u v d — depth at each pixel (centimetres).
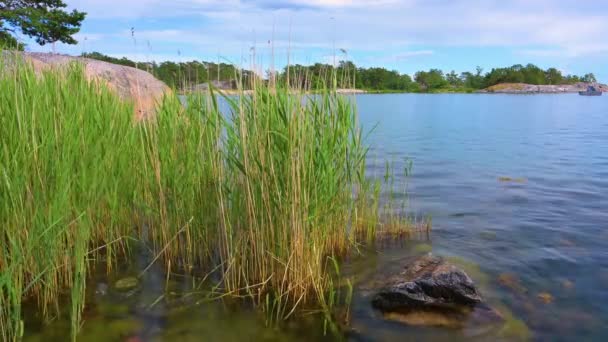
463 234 611
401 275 449
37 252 386
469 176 1012
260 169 411
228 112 443
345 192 525
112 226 495
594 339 362
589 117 2889
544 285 454
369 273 482
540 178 988
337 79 500
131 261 500
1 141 374
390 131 1989
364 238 593
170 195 494
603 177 994
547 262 512
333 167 465
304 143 413
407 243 577
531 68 14000
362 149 556
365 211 607
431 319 393
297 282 413
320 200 438
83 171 407
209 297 425
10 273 329
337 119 449
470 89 13088
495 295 432
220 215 462
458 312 403
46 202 381
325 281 445
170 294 429
